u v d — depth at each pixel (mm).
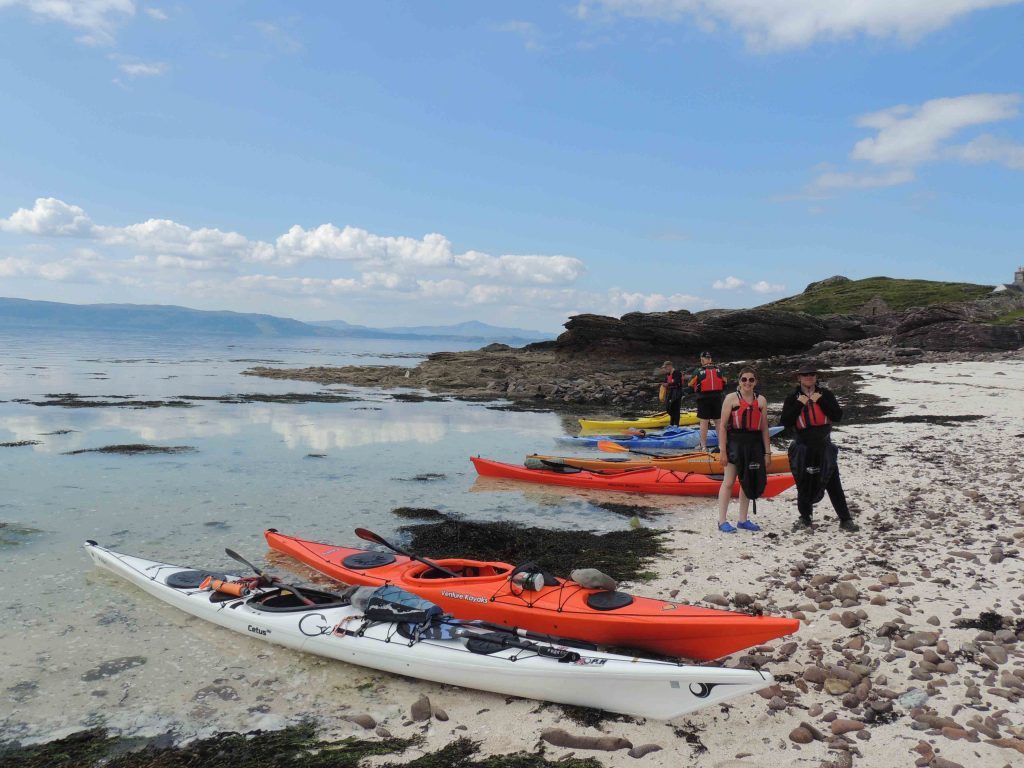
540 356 60875
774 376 38094
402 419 26547
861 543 8867
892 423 20031
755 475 9648
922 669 5254
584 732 4832
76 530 10547
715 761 4336
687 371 41906
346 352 140375
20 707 5359
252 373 52875
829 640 5941
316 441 20281
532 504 12562
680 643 5609
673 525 10844
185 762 4621
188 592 7266
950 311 45312
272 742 4832
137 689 5617
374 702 5383
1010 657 5398
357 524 11148
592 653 5227
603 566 8695
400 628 5930
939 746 4266
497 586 6504
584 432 23031
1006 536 8727
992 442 15906
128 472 15234
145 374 51219
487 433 22719
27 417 25016
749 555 8688
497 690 5406
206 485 13969
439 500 12891
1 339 145125
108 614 7180
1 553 9297
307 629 6211
